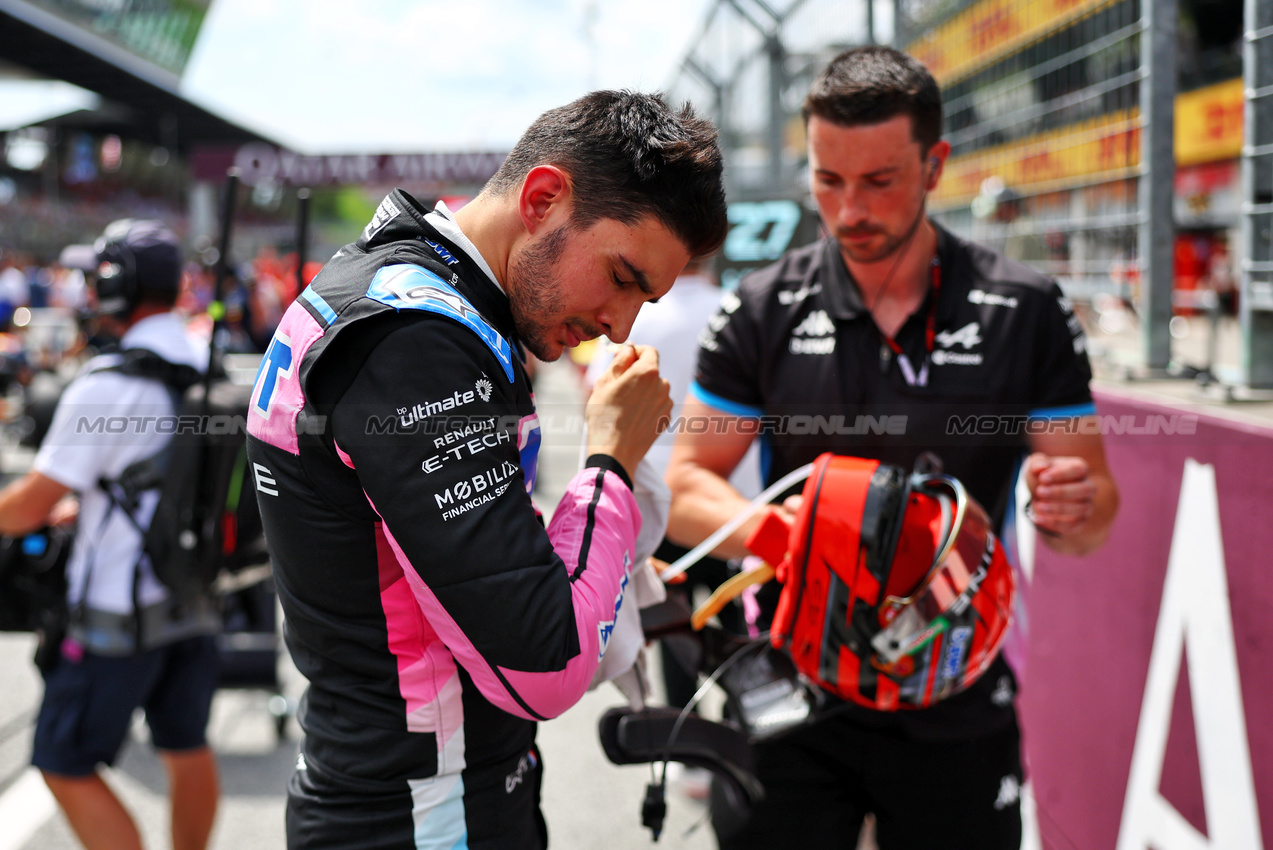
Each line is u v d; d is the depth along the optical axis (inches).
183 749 92.4
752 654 62.6
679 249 40.5
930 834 62.5
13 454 323.3
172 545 85.0
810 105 61.9
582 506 42.9
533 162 40.6
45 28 961.5
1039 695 89.4
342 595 40.8
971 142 126.7
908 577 53.9
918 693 53.3
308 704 45.4
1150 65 85.9
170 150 1461.6
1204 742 62.1
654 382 46.4
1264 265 72.7
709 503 66.1
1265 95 71.6
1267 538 55.6
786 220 181.6
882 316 64.6
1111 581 75.4
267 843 105.3
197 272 294.0
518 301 41.8
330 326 38.0
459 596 37.2
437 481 36.8
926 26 136.6
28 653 163.0
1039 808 89.7
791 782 63.7
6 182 1184.2
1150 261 88.8
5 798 114.4
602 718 56.1
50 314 540.4
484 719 43.6
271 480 40.7
